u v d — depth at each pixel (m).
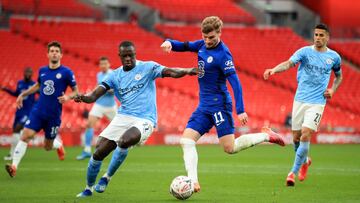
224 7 139.12
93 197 35.62
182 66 120.38
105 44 120.38
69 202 33.38
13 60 109.62
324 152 83.31
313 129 41.75
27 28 118.25
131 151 81.25
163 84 114.06
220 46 35.47
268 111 115.12
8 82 104.44
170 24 132.88
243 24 139.38
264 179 46.97
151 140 96.62
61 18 126.56
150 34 126.69
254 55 128.50
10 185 41.59
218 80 35.53
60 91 47.06
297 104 42.69
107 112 65.88
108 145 35.03
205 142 98.88
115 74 35.66
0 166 56.16
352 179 47.38
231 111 36.09
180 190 34.44
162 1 135.25
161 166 58.19
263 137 38.19
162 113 107.25
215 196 36.69
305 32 143.25
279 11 143.75
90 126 65.06
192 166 35.47
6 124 95.94
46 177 46.94
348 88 124.88
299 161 41.97
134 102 35.31
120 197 35.84
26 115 63.28
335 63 42.34
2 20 120.62
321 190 40.00
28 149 81.75
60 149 58.97
